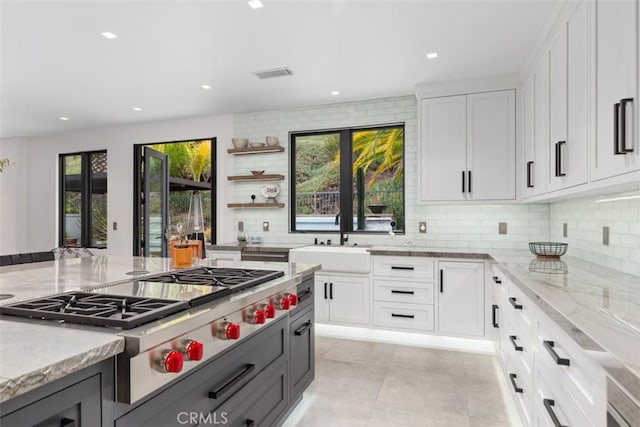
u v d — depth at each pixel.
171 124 5.03
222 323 1.33
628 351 0.86
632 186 1.62
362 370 2.89
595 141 1.71
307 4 2.31
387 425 2.12
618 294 1.51
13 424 0.72
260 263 2.33
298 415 2.22
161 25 2.54
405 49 2.92
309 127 4.42
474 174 3.50
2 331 0.98
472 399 2.42
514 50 2.93
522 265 2.41
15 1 2.24
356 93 3.96
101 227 5.67
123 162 5.29
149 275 1.81
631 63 1.37
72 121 5.01
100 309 1.15
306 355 2.26
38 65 3.19
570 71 2.07
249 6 2.33
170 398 1.13
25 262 2.53
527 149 3.13
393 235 4.09
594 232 2.48
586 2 1.83
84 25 2.53
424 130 3.67
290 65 3.23
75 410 0.85
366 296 3.59
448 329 3.34
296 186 4.61
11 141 5.88
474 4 2.31
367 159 4.36
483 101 3.48
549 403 1.43
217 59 3.10
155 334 1.00
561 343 1.31
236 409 1.49
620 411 0.83
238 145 4.55
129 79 3.53
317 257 3.70
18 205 5.85
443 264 3.36
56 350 0.84
